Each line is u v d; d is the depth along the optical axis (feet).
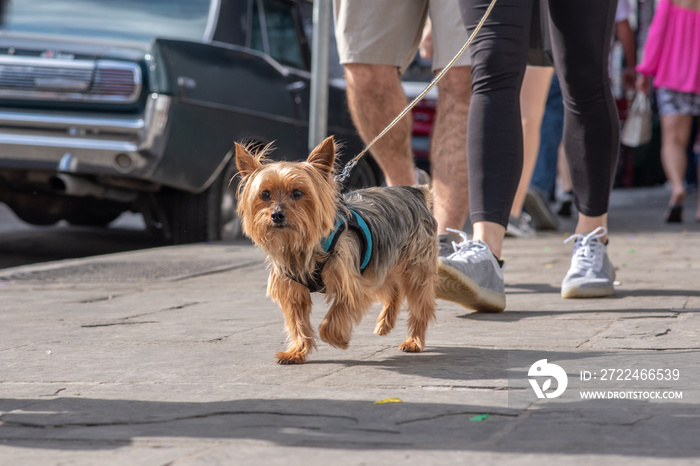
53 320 21.11
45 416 12.76
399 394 13.47
